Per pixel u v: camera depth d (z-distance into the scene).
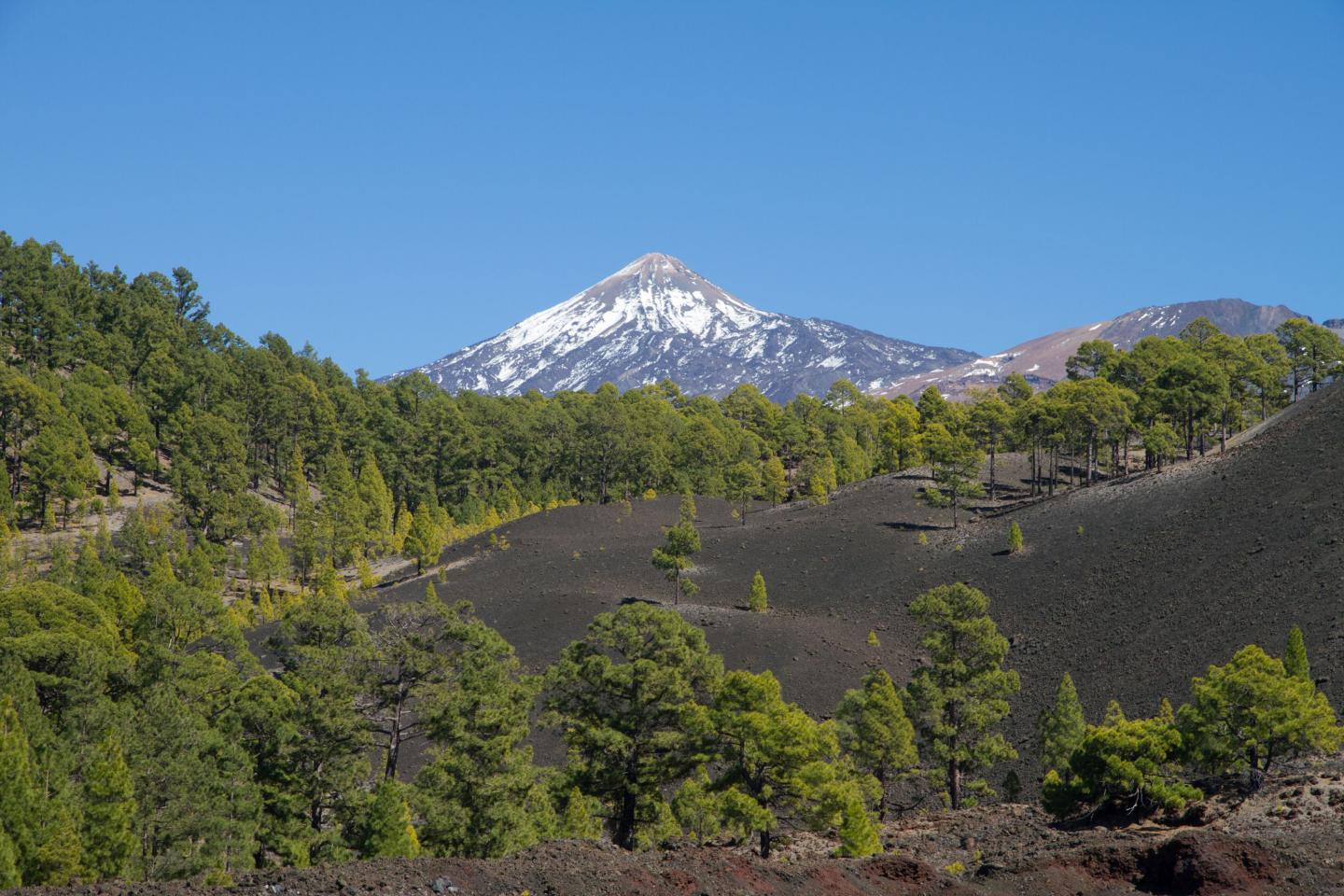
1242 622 83.81
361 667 58.03
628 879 31.69
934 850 48.94
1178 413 131.88
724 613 107.19
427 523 134.12
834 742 51.22
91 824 44.81
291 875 28.92
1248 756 49.06
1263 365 138.50
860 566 121.31
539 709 84.81
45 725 51.59
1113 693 81.69
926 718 68.94
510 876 30.78
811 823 49.84
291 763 57.62
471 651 59.03
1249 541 98.06
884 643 101.12
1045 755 68.19
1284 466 111.81
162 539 137.88
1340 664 70.06
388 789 47.56
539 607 109.25
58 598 78.19
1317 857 37.72
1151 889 36.62
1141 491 121.31
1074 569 107.38
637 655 56.91
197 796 50.69
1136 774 48.75
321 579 125.00
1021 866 38.53
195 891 26.91
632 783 55.19
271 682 60.44
